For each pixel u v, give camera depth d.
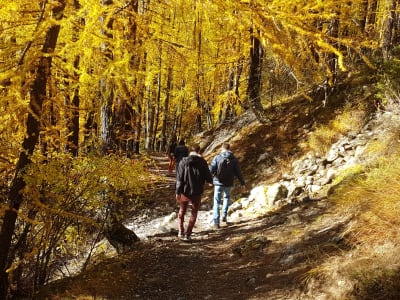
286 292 4.53
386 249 4.23
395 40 11.98
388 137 7.78
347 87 11.40
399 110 8.68
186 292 5.17
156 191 12.26
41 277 5.93
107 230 7.12
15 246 5.60
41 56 4.04
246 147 13.00
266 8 3.23
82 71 3.91
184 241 7.21
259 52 13.02
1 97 3.63
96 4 3.51
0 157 4.90
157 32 4.35
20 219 5.95
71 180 5.84
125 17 4.17
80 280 5.56
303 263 5.01
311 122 11.58
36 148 5.96
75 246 7.26
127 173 6.02
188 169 7.37
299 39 3.64
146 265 6.10
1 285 5.26
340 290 3.98
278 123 12.87
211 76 16.20
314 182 8.58
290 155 10.73
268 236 6.52
